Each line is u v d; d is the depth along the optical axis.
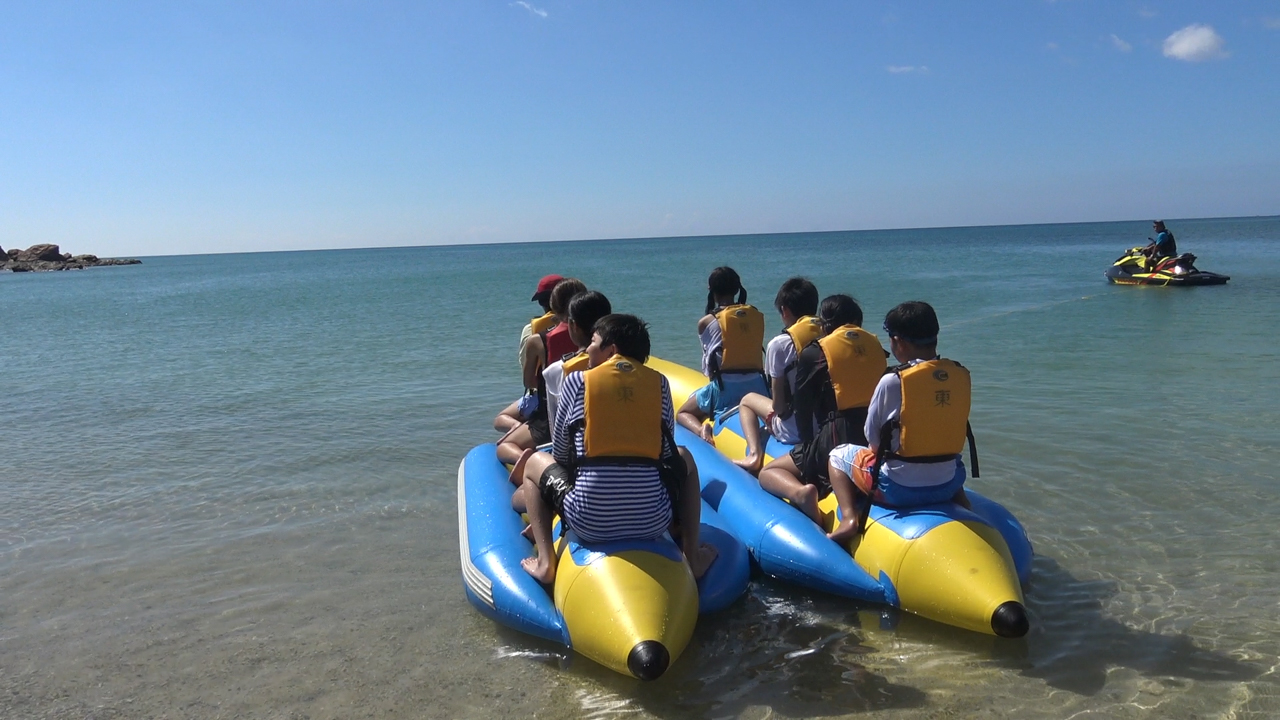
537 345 5.00
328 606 4.13
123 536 5.12
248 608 4.12
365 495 5.84
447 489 5.95
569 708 3.20
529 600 3.75
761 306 19.97
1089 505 5.20
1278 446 6.31
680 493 3.88
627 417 3.61
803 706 3.16
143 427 8.01
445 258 102.44
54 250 90.19
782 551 4.18
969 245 76.31
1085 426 7.09
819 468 4.37
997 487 5.56
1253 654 3.44
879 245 87.75
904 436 3.83
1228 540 4.60
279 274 58.81
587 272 39.91
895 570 3.79
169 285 43.91
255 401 9.22
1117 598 3.97
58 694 3.38
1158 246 22.06
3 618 4.05
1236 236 67.12
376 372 11.07
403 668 3.52
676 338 13.91
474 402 8.95
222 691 3.38
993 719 3.04
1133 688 3.22
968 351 11.52
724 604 3.91
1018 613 3.43
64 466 6.65
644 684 3.36
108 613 4.09
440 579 4.45
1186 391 8.43
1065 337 12.65
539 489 3.85
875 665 3.45
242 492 5.93
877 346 4.46
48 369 12.26
